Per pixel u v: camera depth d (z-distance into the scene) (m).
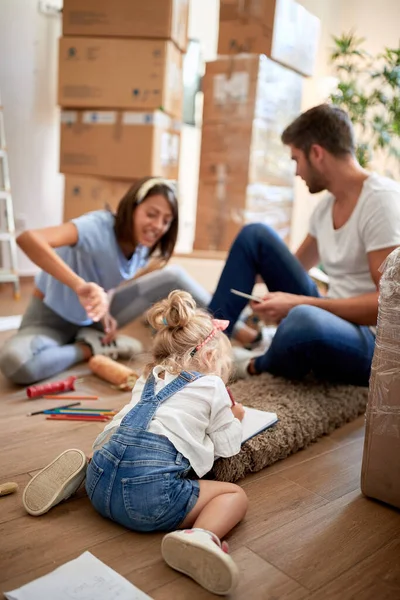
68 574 1.00
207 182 3.12
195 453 1.18
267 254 2.04
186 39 3.02
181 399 1.21
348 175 1.86
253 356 2.09
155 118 2.85
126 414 1.21
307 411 1.67
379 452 1.30
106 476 1.14
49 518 1.20
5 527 1.15
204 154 3.10
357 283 1.91
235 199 3.03
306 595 1.00
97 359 2.10
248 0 2.88
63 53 2.93
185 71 4.08
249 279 2.07
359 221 1.83
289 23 2.91
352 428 1.79
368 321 1.79
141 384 1.31
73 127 3.03
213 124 3.05
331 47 3.30
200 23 4.05
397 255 1.23
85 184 3.12
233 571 0.95
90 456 1.47
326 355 1.78
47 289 2.12
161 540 1.14
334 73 3.34
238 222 3.04
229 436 1.25
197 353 1.32
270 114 2.99
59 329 2.21
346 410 1.80
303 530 1.21
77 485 1.27
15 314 2.99
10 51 3.40
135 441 1.14
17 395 1.89
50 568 1.03
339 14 3.27
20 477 1.36
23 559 1.05
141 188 2.01
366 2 3.20
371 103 2.80
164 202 2.02
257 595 1.00
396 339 1.23
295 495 1.36
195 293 2.41
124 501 1.12
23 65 3.46
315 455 1.59
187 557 1.00
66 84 2.96
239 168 3.00
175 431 1.17
